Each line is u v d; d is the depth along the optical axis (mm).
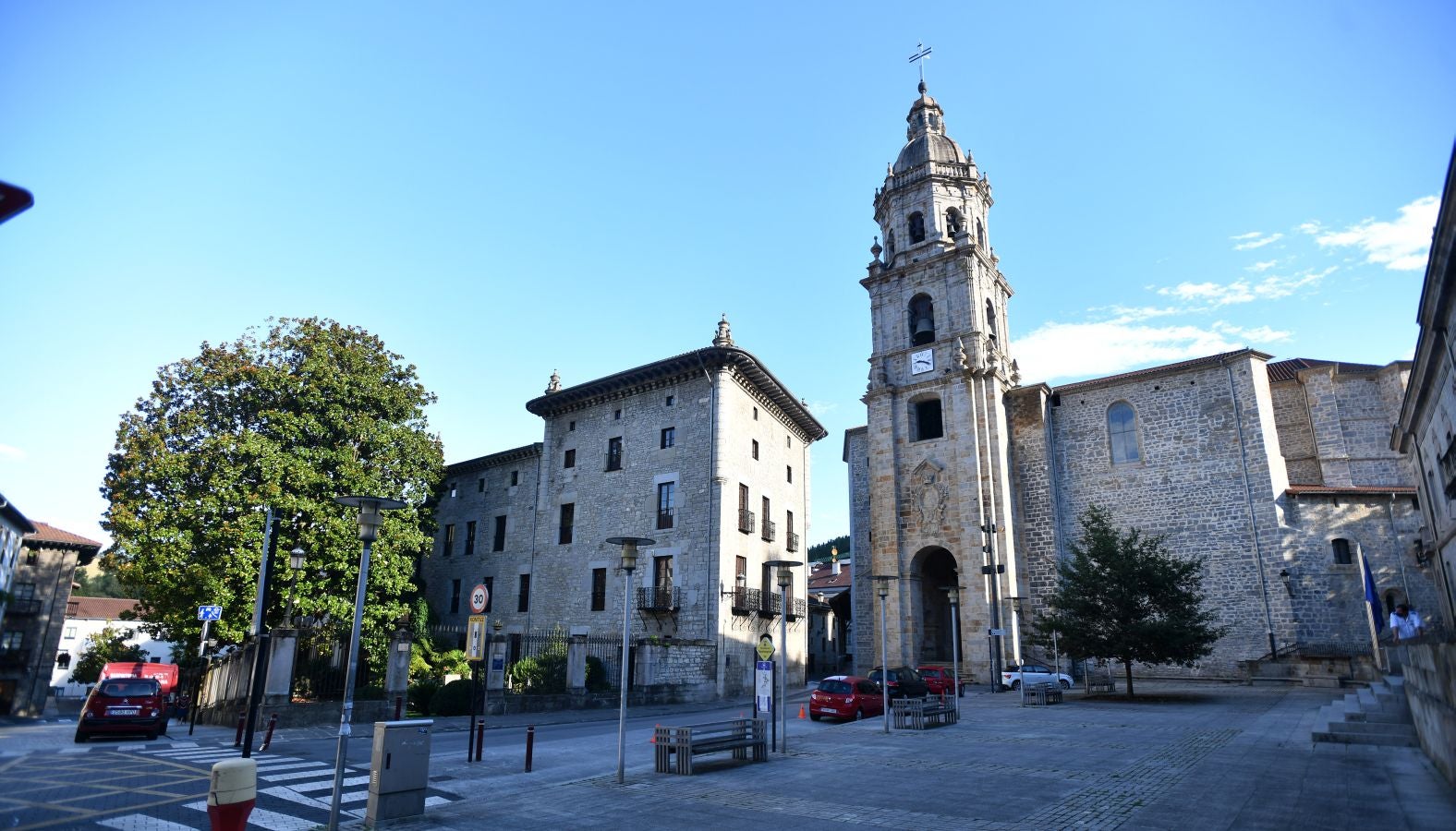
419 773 10461
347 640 28266
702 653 32688
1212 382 37031
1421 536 32375
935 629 40625
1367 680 29531
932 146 45281
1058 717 22328
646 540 14273
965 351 39906
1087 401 40281
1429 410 14688
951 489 38500
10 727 29766
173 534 26406
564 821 10125
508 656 33844
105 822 9875
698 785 12625
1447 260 9547
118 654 60656
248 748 15852
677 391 37938
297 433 29594
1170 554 36281
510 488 43344
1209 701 25922
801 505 44188
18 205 2379
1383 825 9188
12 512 27969
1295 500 34281
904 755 15688
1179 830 9320
